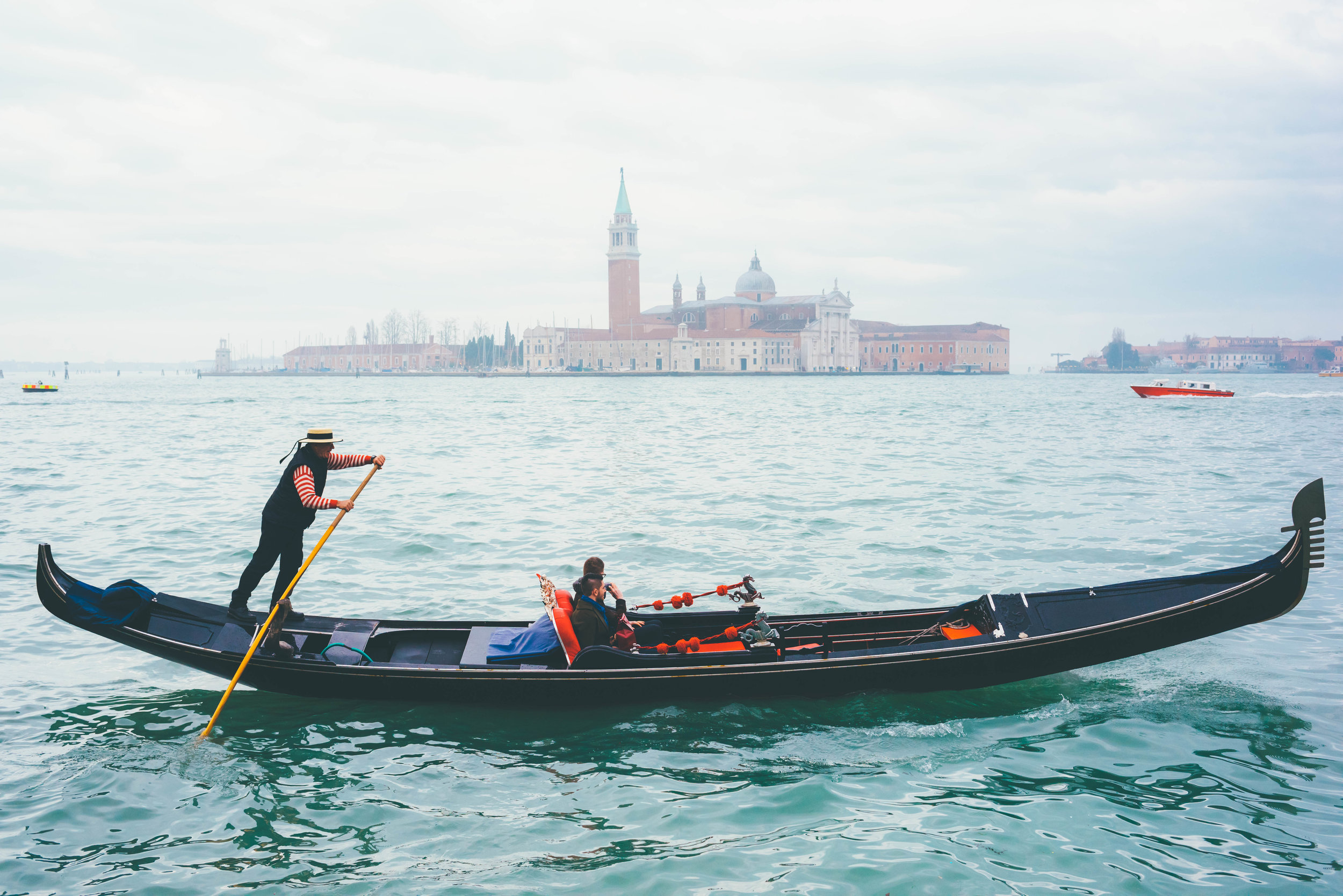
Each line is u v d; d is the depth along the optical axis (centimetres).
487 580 1384
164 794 719
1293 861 625
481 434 4275
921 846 643
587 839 655
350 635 923
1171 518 1873
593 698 860
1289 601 909
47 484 2416
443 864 623
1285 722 851
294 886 596
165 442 3844
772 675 867
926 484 2384
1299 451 3312
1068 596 941
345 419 5616
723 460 3020
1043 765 769
